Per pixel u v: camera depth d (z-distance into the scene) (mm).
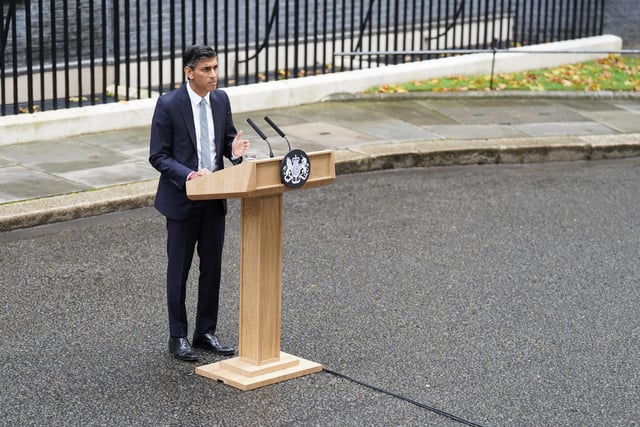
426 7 23000
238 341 8961
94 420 7383
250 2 20281
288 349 8781
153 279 10359
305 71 18078
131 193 12609
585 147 16156
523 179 14875
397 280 10594
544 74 20484
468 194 13938
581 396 8102
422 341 9070
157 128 8148
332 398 7867
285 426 7379
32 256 10836
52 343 8727
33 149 14398
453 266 11102
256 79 17375
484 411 7766
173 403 7688
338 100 17984
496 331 9359
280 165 7516
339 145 15250
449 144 15633
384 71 18672
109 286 10109
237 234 11906
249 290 8055
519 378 8383
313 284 10367
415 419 7582
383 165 14938
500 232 12367
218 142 8281
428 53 18438
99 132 15422
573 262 11414
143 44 18453
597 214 13312
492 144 15758
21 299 9680
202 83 8109
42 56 15023
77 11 15266
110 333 8984
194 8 16094
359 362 8562
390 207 13172
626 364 8750
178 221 8258
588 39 22156
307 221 12438
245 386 7895
